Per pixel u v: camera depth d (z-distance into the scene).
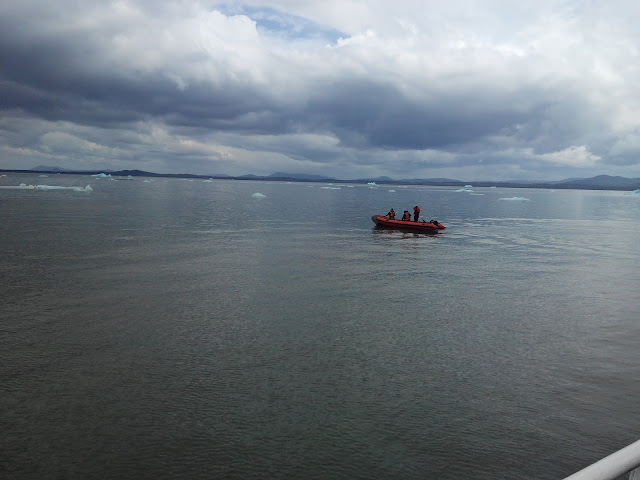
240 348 12.64
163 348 12.52
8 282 19.14
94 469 7.58
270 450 8.12
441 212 69.12
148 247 28.36
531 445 8.31
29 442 8.25
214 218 48.47
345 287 19.64
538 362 11.94
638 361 12.02
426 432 8.70
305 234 36.94
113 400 9.71
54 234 32.41
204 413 9.27
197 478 7.41
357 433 8.65
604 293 19.19
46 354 11.98
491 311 16.45
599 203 113.19
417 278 21.62
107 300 16.88
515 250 30.70
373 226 43.72
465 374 11.21
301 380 10.77
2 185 123.88
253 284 19.78
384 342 13.29
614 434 8.66
